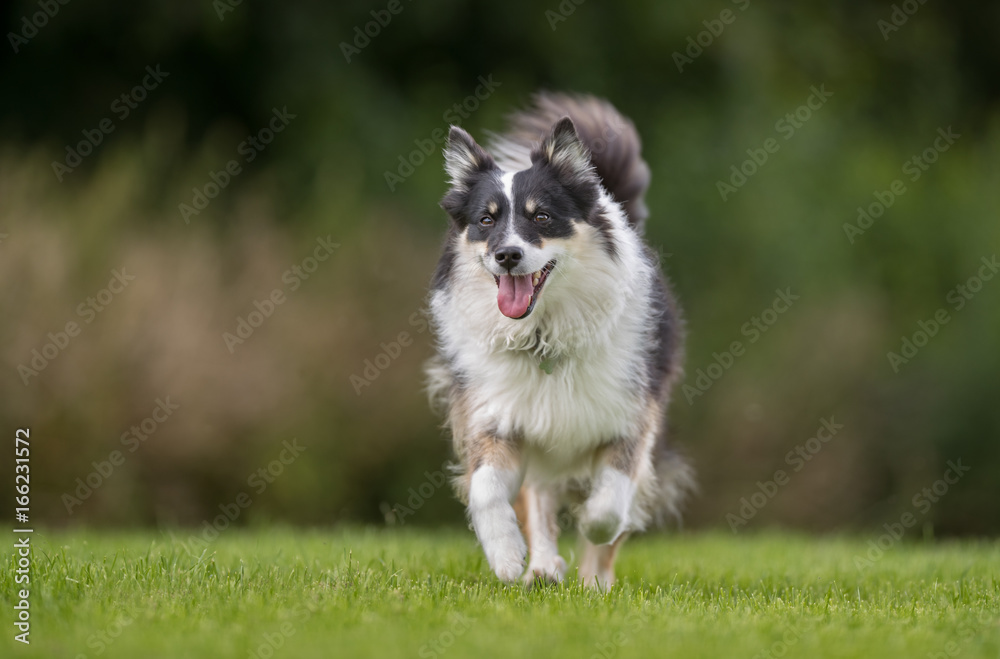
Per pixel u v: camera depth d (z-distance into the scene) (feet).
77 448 42.60
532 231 22.22
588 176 23.21
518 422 22.84
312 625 17.37
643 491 24.66
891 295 62.85
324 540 29.27
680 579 25.26
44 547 25.90
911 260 63.77
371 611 18.44
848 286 57.88
